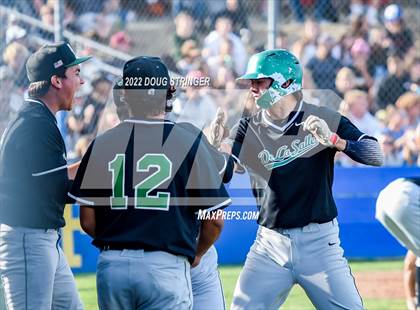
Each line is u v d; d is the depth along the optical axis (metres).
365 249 20.98
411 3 29.00
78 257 19.17
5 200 9.76
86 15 26.03
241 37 24.89
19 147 9.69
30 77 10.09
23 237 9.77
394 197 7.45
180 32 24.59
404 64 24.97
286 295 10.52
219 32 23.19
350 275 10.16
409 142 21.48
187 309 8.78
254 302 10.32
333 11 27.67
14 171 9.73
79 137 18.91
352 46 25.12
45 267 9.85
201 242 9.18
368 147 9.83
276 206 10.04
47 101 10.08
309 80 23.91
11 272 9.84
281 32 25.25
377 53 25.34
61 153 9.90
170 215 8.56
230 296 16.27
